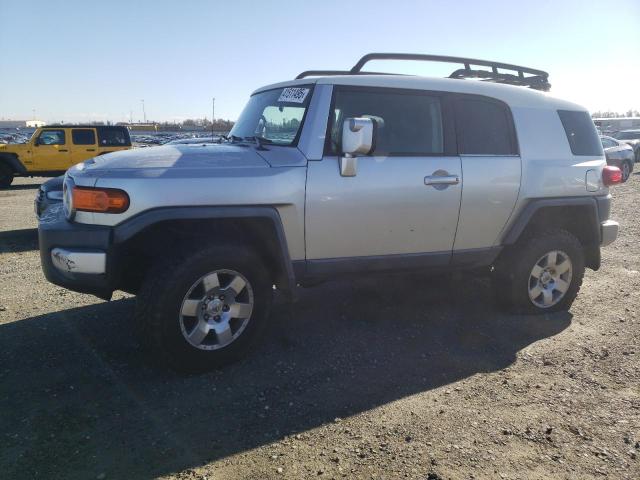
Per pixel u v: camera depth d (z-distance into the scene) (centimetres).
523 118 445
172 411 299
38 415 292
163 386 328
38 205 562
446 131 409
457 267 432
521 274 446
